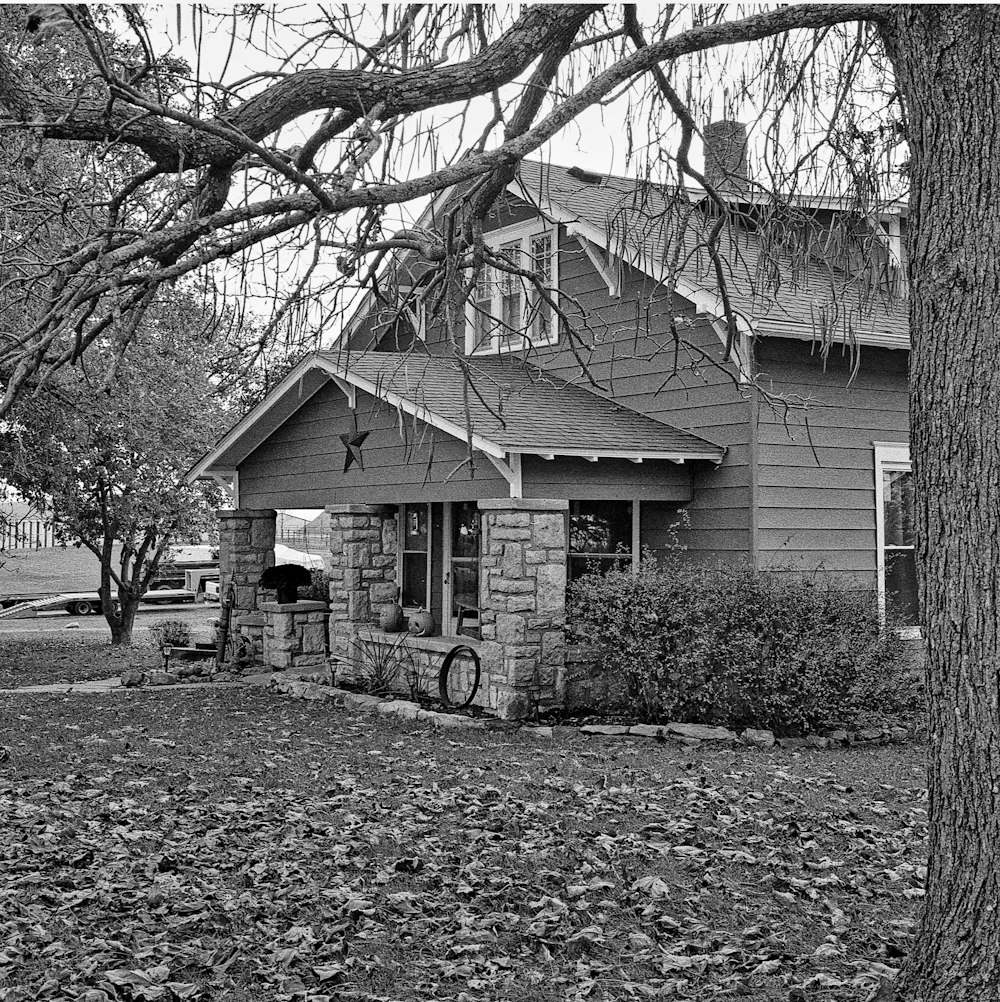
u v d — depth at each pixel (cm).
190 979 498
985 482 397
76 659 2102
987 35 401
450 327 624
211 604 3894
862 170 623
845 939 546
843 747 1095
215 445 1817
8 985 478
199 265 363
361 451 1473
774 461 1247
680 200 611
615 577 1188
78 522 2236
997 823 393
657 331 1341
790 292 1273
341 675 1504
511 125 520
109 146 376
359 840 710
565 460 1209
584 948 536
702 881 629
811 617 1123
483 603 1223
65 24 309
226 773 932
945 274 406
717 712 1137
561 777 900
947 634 405
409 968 513
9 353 350
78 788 874
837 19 450
